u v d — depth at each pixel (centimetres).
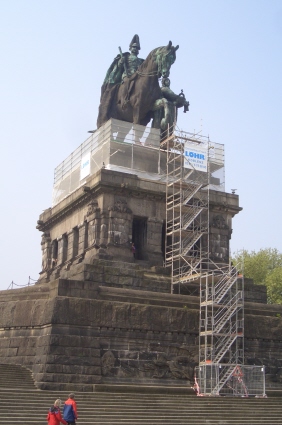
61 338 4594
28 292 5138
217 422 3894
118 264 5647
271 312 5606
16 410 3581
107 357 4722
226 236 6359
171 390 4591
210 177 6594
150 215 6094
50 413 2792
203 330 5175
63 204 6581
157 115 6781
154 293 5238
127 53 7250
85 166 6631
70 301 4722
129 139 6375
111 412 3781
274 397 4659
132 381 4756
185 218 6178
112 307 4872
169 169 6462
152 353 4922
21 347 4816
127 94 6806
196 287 5809
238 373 4784
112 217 5862
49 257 6912
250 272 10538
